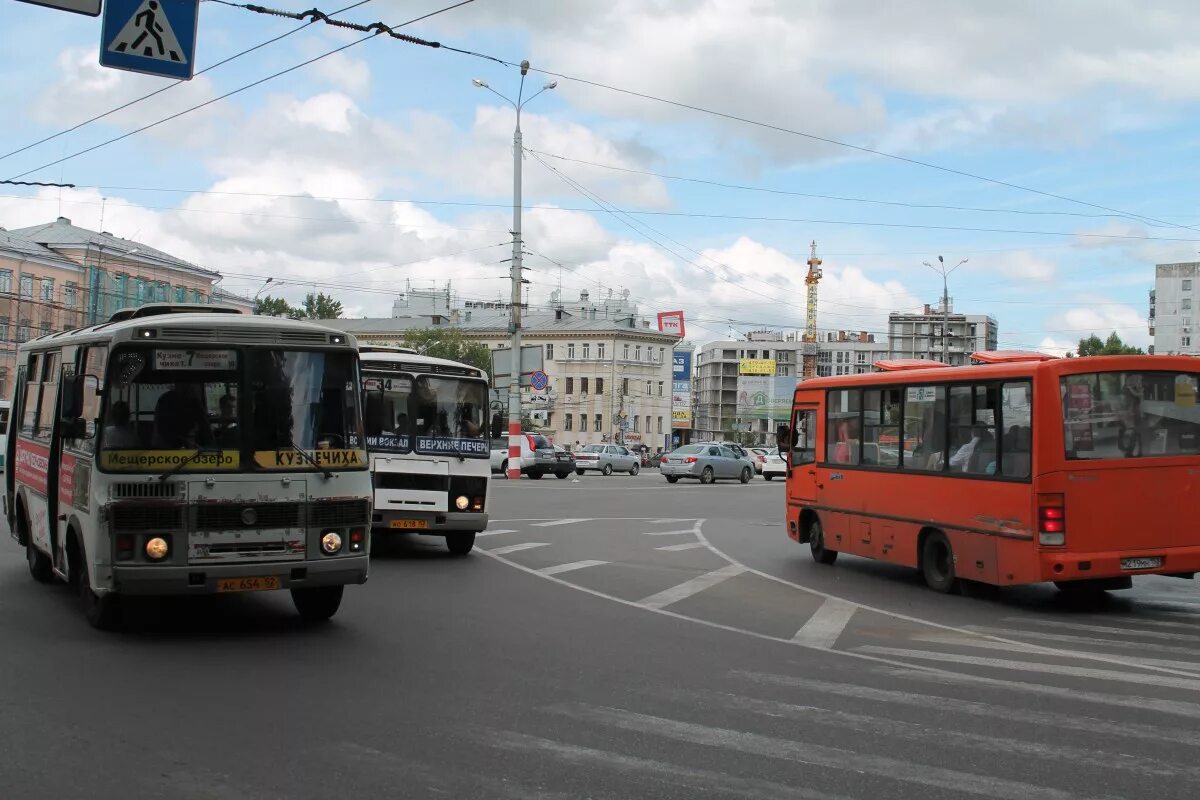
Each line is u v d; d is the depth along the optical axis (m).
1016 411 11.92
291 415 9.19
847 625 11.01
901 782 5.43
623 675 8.06
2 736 6.07
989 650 9.55
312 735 6.17
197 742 5.99
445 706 6.93
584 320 105.62
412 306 114.12
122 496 8.62
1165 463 11.71
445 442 15.98
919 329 151.38
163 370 8.90
